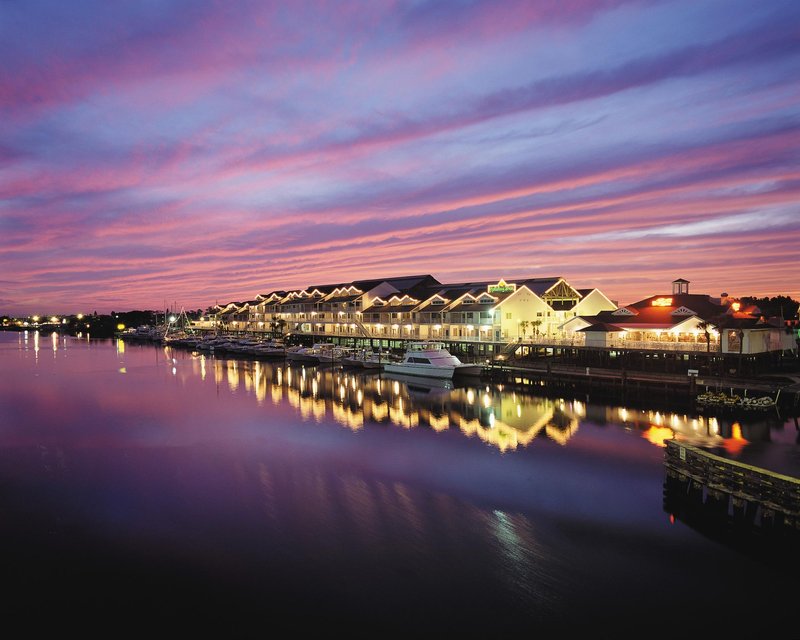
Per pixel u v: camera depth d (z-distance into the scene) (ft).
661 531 74.95
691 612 57.06
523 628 54.65
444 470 102.63
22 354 390.01
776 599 59.11
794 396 142.82
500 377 222.48
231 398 188.44
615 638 53.21
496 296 280.92
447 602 58.90
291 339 404.98
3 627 55.42
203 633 54.39
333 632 54.34
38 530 76.64
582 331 216.54
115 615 57.26
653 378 171.32
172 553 69.82
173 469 104.12
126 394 197.67
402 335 323.57
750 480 71.67
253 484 95.35
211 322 644.69
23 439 128.06
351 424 144.25
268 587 62.03
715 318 180.34
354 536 74.13
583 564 66.44
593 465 104.27
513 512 81.97
